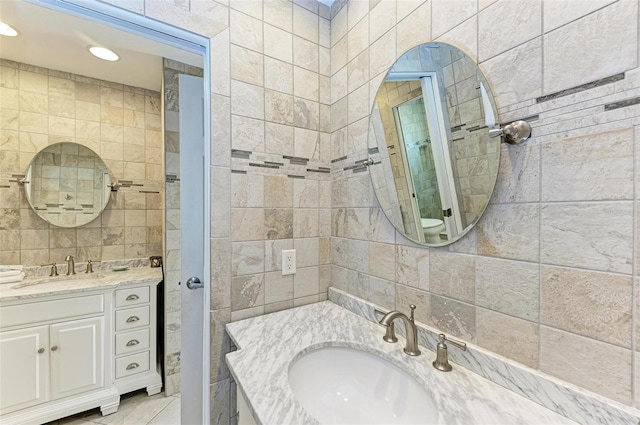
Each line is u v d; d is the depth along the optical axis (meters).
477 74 0.77
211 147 1.09
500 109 0.72
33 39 1.46
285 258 1.26
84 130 1.97
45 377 1.52
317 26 1.36
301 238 1.31
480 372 0.75
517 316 0.69
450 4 0.85
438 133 0.88
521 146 0.68
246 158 1.16
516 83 0.69
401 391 0.81
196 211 1.43
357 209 1.23
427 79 0.91
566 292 0.61
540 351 0.65
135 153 2.15
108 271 1.98
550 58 0.63
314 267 1.35
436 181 0.89
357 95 1.23
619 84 0.54
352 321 1.13
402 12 1.01
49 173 1.85
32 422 1.46
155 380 1.86
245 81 1.15
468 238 0.80
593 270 0.57
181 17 1.01
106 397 1.67
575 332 0.59
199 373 1.41
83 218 1.96
